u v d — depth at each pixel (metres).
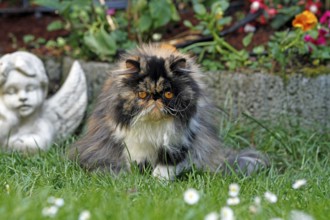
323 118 7.18
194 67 5.73
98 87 7.55
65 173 5.54
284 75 7.19
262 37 7.86
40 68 6.88
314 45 7.31
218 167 5.74
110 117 5.53
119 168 5.68
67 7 7.76
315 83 7.16
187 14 8.53
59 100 7.20
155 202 4.46
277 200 4.75
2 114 6.73
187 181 5.41
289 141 6.88
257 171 5.91
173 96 5.23
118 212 4.11
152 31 7.92
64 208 4.11
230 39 7.91
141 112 5.22
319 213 4.32
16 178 5.38
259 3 7.84
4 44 8.08
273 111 7.25
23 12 8.73
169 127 5.36
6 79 6.68
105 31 7.70
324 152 6.78
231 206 4.45
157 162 5.61
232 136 6.90
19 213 3.86
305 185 5.39
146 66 5.25
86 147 5.86
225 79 7.31
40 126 6.96
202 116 5.80
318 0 8.08
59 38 7.85
